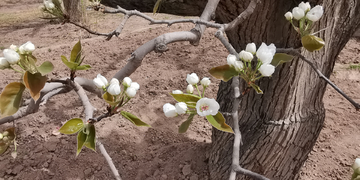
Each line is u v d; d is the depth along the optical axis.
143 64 1.80
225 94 0.89
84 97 0.36
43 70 0.29
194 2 0.75
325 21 0.60
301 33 0.37
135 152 1.14
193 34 0.55
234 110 0.34
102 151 0.36
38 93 0.29
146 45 0.53
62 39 2.35
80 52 0.33
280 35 0.64
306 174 1.00
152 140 1.20
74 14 2.67
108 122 1.30
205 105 0.28
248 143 0.80
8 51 0.28
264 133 0.77
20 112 0.46
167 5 0.79
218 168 0.90
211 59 1.77
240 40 0.74
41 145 1.16
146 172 1.04
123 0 0.82
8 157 1.10
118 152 1.14
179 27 2.23
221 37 0.41
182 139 1.20
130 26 2.50
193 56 1.82
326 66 0.71
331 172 1.00
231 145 0.86
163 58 1.84
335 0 0.58
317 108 0.78
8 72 1.74
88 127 0.30
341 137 1.15
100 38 2.22
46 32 2.57
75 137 1.20
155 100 1.45
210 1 0.56
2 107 0.29
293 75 0.68
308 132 0.77
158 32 2.19
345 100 1.36
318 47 0.32
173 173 1.03
